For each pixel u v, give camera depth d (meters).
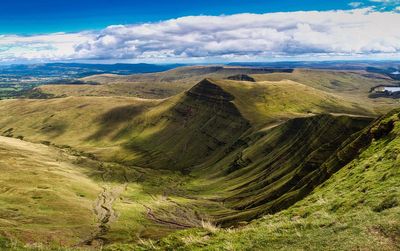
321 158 178.25
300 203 46.12
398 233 19.53
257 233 26.41
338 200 33.53
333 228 23.23
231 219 179.62
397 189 28.44
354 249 18.98
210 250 25.17
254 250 23.17
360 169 47.41
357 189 35.62
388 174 35.22
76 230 182.38
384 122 68.12
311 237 22.67
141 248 29.31
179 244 28.45
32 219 189.12
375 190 31.14
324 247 20.39
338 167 97.69
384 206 25.28
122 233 188.25
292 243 22.64
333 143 179.75
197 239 28.06
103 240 172.62
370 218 23.25
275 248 22.53
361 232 20.88
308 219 28.48
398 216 21.69
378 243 18.94
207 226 31.33
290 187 185.75
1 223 164.00
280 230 25.95
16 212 197.62
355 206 29.39
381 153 47.56
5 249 23.47
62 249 25.92
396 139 50.19
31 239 145.62
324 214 28.52
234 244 25.00
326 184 60.06
